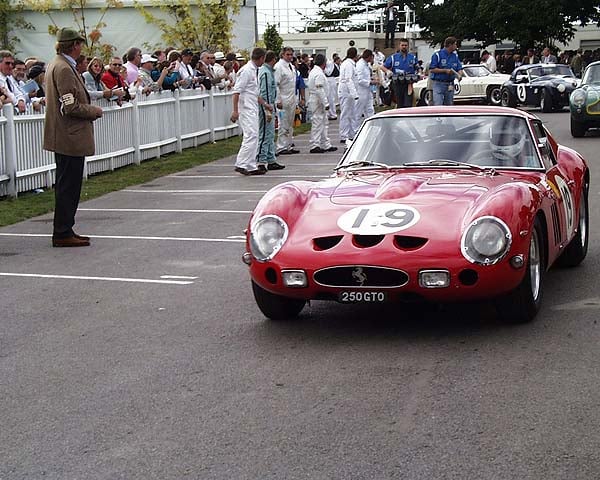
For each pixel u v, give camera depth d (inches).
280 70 716.7
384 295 214.4
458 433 162.1
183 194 510.3
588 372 193.6
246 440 162.9
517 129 268.4
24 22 1016.9
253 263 227.1
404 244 215.3
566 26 1882.4
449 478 143.6
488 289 212.2
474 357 206.2
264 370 203.5
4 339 237.8
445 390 185.0
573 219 280.2
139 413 179.2
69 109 357.7
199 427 170.2
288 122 728.3
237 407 180.2
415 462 150.3
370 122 280.4
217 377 199.9
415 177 249.4
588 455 151.0
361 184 247.8
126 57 703.1
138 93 653.3
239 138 846.5
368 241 217.2
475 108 279.4
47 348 228.2
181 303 270.1
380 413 173.6
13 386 199.2
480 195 229.8
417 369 199.3
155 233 390.6
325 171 600.1
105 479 148.9
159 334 237.5
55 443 165.3
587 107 733.9
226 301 270.5
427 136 270.7
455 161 262.2
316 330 234.8
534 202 226.5
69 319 256.2
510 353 208.2
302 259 218.1
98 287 294.8
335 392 186.7
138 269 319.6
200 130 778.2
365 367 202.2
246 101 584.4
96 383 199.2
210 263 326.0
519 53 1868.8
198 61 807.7
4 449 163.5
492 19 1851.6
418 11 2142.0
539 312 243.4
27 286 299.6
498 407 174.6
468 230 212.8
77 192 367.2
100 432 169.8
